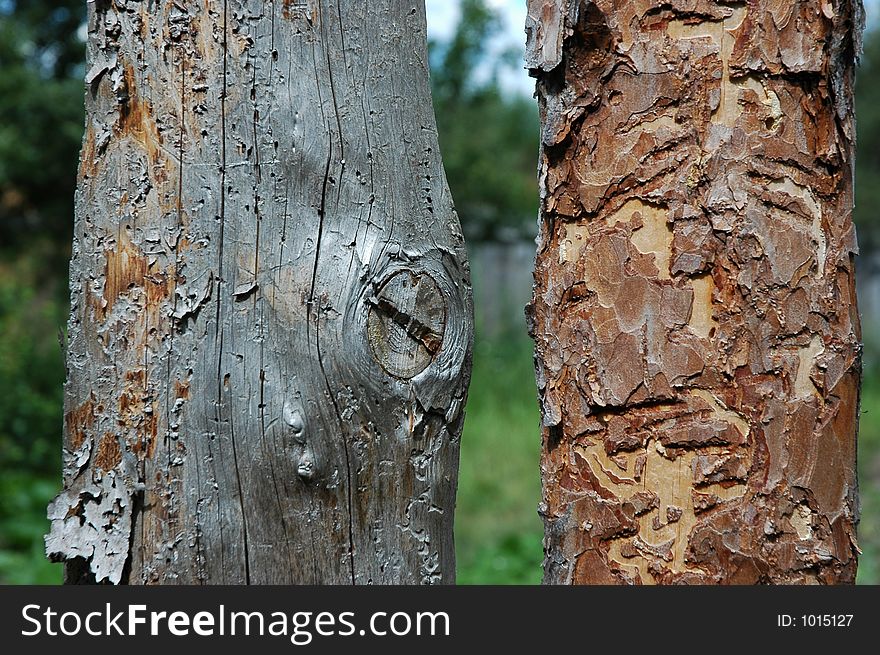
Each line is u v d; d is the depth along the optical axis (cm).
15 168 799
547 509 181
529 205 1119
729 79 164
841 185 169
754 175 163
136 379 165
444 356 181
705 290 164
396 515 177
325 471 169
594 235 171
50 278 958
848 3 167
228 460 165
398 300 175
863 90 1480
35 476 662
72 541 165
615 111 169
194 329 164
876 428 872
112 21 168
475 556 486
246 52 167
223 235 165
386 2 181
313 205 170
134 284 166
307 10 171
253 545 167
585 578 173
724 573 163
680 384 164
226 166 166
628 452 169
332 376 168
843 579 167
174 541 164
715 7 164
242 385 165
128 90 167
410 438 177
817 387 164
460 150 1037
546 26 174
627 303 167
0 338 714
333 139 171
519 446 704
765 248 162
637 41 167
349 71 175
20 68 791
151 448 165
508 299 1185
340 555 171
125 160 167
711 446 163
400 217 177
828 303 166
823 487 164
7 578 445
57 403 720
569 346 175
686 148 164
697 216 163
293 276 167
